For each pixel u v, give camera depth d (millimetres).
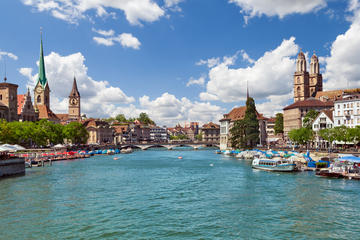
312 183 53812
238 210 36938
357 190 47094
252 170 75500
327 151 88188
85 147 150750
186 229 30312
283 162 73438
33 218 33656
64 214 35250
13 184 54688
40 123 125562
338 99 113625
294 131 112125
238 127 140500
